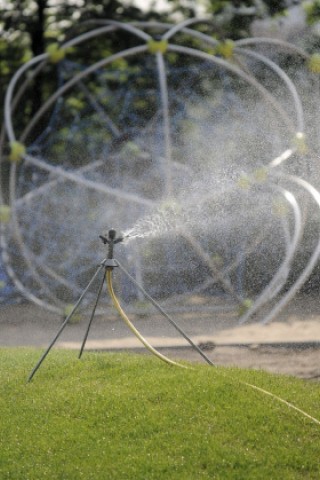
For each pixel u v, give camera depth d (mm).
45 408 17391
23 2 44281
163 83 31078
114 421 16516
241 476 14188
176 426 16109
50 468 14664
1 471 14609
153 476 14188
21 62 45375
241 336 26500
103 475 14305
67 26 45625
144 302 31734
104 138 43219
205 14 45719
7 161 42312
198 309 31328
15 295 35094
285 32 44812
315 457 14969
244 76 32219
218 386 17984
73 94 44375
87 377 19500
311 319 29141
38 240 38906
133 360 21031
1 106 43938
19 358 21969
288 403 17266
